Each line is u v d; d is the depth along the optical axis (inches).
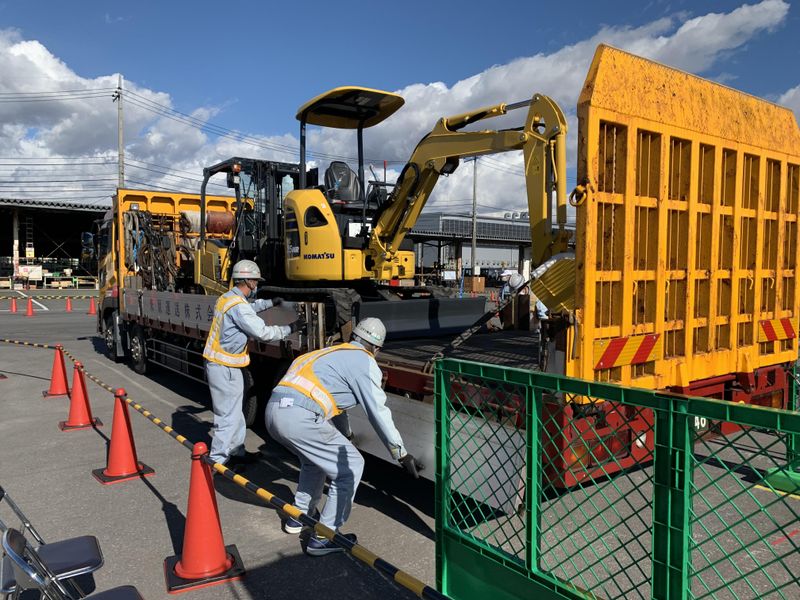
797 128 201.0
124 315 446.0
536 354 209.8
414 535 166.1
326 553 154.1
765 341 193.6
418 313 255.1
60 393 354.3
